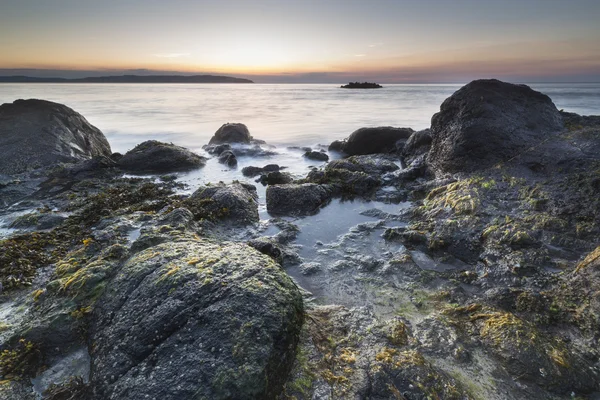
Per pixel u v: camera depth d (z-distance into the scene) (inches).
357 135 705.0
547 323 193.6
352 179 449.4
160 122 1262.3
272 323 161.0
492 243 272.5
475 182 367.6
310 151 737.0
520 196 329.1
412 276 250.8
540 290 219.1
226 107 1862.7
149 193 438.3
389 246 300.7
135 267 199.6
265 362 146.9
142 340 157.9
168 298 172.6
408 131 691.4
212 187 395.9
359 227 339.9
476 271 254.4
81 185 493.7
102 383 148.6
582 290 203.8
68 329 181.8
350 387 155.2
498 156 408.5
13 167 561.9
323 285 245.6
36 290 231.0
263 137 992.9
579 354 171.9
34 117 675.4
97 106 1817.2
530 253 252.5
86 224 337.4
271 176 507.2
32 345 173.0
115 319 173.5
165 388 137.9
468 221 304.7
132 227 314.3
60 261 261.0
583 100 1876.2
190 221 319.6
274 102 2265.0
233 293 170.9
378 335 188.4
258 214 378.0
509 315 194.4
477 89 474.3
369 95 3144.7
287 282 193.0
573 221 277.1
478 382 159.9
